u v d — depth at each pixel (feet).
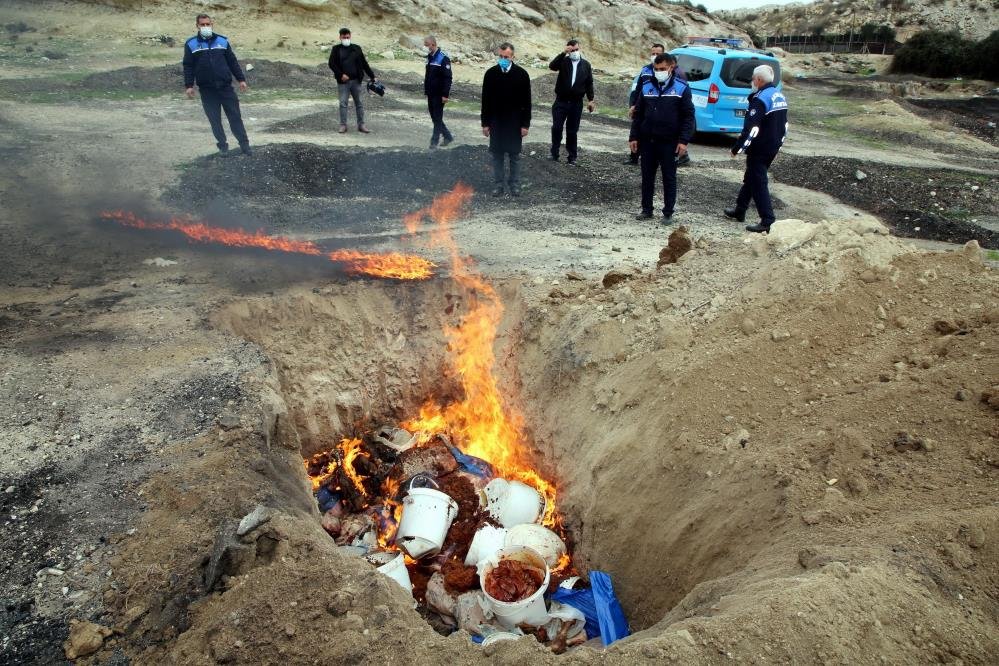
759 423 14.23
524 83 31.07
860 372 14.37
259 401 15.65
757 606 8.63
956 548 9.57
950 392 12.69
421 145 41.42
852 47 152.56
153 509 12.27
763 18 208.23
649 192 30.40
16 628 10.07
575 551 16.26
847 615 8.45
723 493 13.05
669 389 15.65
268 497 12.75
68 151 34.91
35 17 70.49
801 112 66.85
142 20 73.31
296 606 9.75
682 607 10.67
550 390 19.47
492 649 8.80
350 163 35.70
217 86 32.65
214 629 9.60
